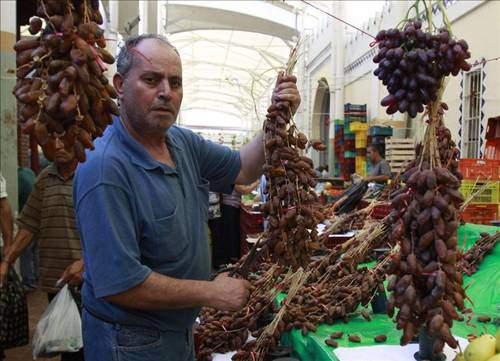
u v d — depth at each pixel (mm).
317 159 17391
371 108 11234
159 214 1753
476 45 5086
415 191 1439
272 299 2385
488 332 2119
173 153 1936
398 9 9062
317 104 16359
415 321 1387
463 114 4180
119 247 1624
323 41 15055
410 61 1411
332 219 4020
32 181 5824
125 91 1740
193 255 1883
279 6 15133
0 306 2846
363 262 3031
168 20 17594
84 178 1683
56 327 2787
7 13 4520
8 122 4598
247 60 27891
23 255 6004
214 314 2525
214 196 6871
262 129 2170
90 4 1255
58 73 1146
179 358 1888
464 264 2828
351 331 2254
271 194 1788
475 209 3486
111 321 1770
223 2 16625
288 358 2068
